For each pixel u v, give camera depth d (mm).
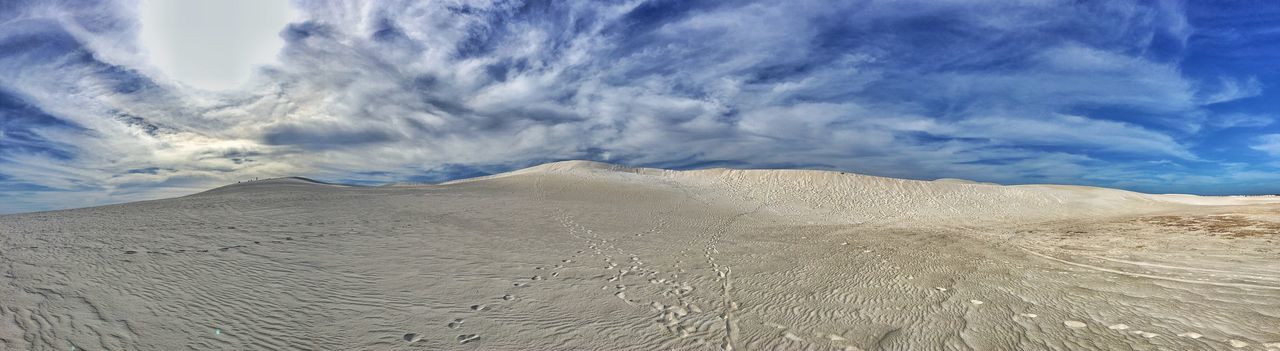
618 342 6629
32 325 5992
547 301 8508
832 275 11016
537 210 22469
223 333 6203
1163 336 6484
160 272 8438
